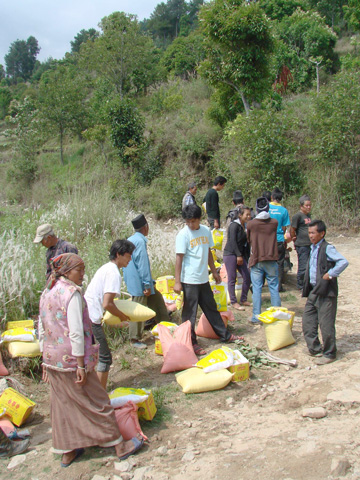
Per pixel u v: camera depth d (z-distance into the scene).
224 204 16.89
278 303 6.34
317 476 3.11
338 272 4.89
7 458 3.80
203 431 4.00
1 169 29.75
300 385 4.67
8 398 4.34
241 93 17.39
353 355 5.26
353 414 3.96
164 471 3.43
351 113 13.59
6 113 61.28
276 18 34.34
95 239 9.86
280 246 7.96
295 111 17.31
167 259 8.69
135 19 29.91
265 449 3.56
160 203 18.64
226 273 7.41
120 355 5.78
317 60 25.27
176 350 5.16
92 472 3.49
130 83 31.59
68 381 3.45
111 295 4.40
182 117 21.89
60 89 28.56
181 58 35.22
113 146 22.14
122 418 3.82
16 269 6.40
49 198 21.19
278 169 15.34
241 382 4.89
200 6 17.05
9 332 5.30
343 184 14.20
